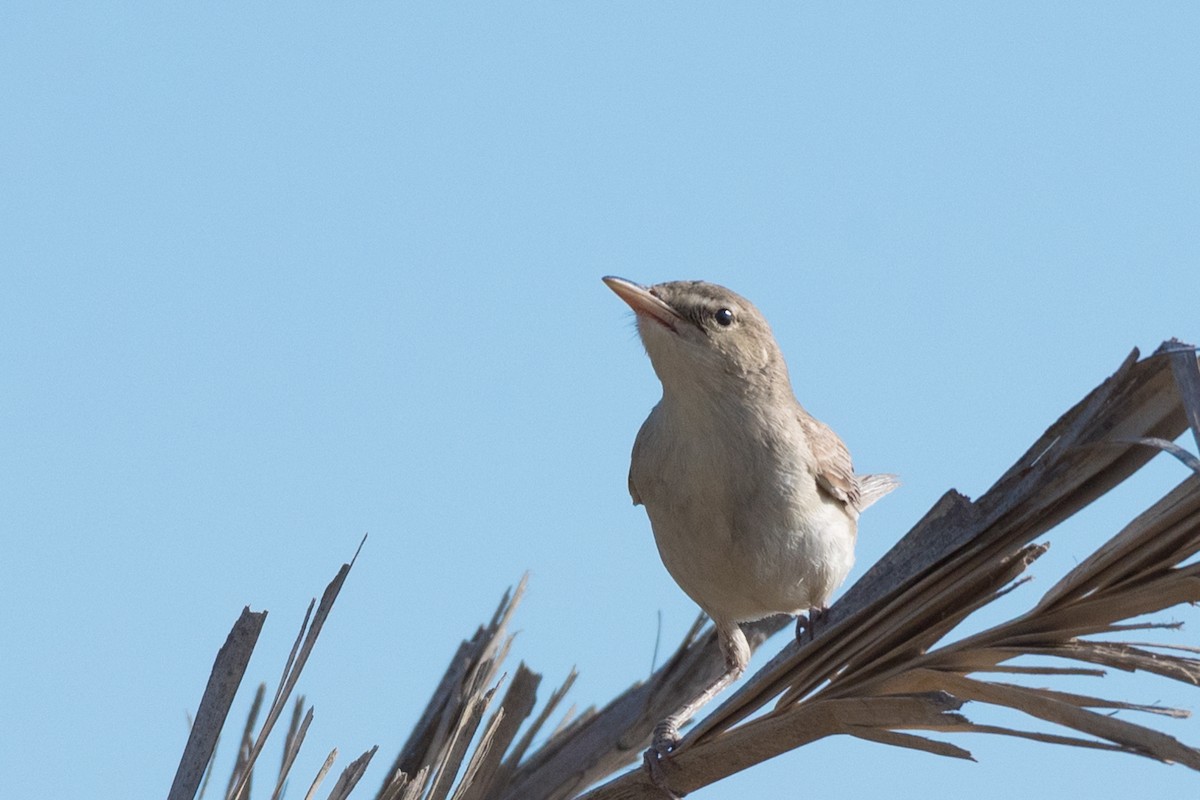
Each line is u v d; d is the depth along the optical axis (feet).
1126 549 19.80
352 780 22.22
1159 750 18.69
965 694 21.13
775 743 23.57
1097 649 20.10
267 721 22.53
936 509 22.80
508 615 29.09
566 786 30.32
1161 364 21.24
